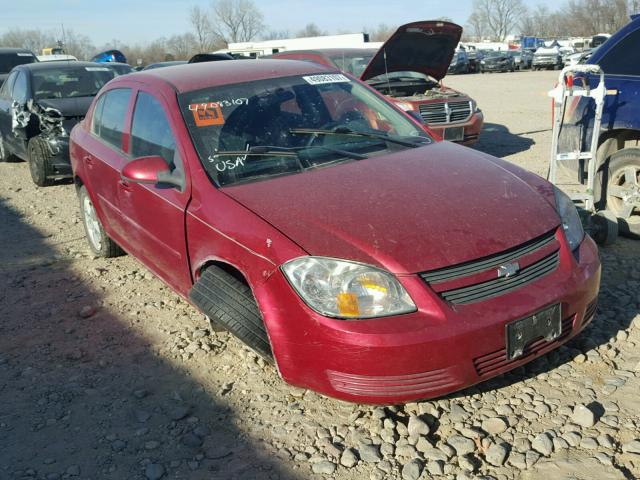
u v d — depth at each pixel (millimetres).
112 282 5195
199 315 4457
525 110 15719
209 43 78562
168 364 3820
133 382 3664
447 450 2855
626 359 3488
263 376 3584
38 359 4023
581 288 3100
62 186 9000
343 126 4070
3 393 3648
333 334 2775
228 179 3590
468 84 27266
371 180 3418
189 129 3820
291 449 2982
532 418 3051
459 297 2836
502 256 2971
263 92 4152
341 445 2979
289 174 3619
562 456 2783
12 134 9875
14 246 6375
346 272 2820
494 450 2811
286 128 3949
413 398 2799
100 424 3291
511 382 3348
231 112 3959
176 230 3734
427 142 4152
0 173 10242
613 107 5117
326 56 10258
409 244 2883
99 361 3926
